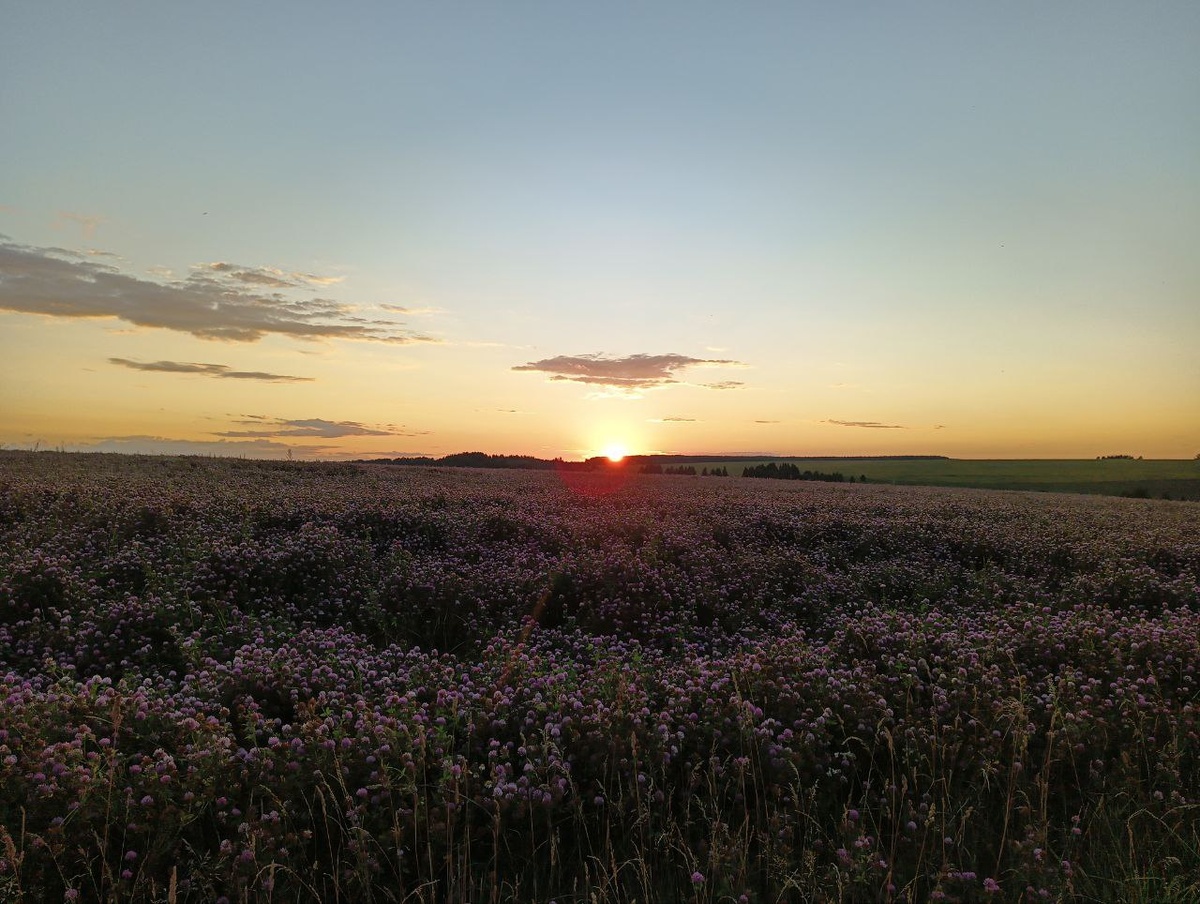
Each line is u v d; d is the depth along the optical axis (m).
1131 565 13.47
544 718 5.40
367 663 7.11
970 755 5.18
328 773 4.48
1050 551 15.68
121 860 3.76
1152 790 5.00
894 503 28.28
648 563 12.35
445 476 35.84
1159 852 4.34
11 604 8.27
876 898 3.86
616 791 4.74
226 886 3.71
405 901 3.85
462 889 3.88
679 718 5.45
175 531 12.84
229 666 6.75
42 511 14.30
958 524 19.55
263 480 26.22
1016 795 4.82
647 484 37.94
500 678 6.29
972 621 9.13
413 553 13.68
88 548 11.50
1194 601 10.80
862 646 7.56
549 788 4.50
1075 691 6.07
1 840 3.68
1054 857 4.38
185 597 8.84
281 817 4.12
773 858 4.09
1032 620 8.39
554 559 12.47
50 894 3.65
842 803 4.93
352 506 16.98
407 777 4.48
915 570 13.65
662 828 4.49
